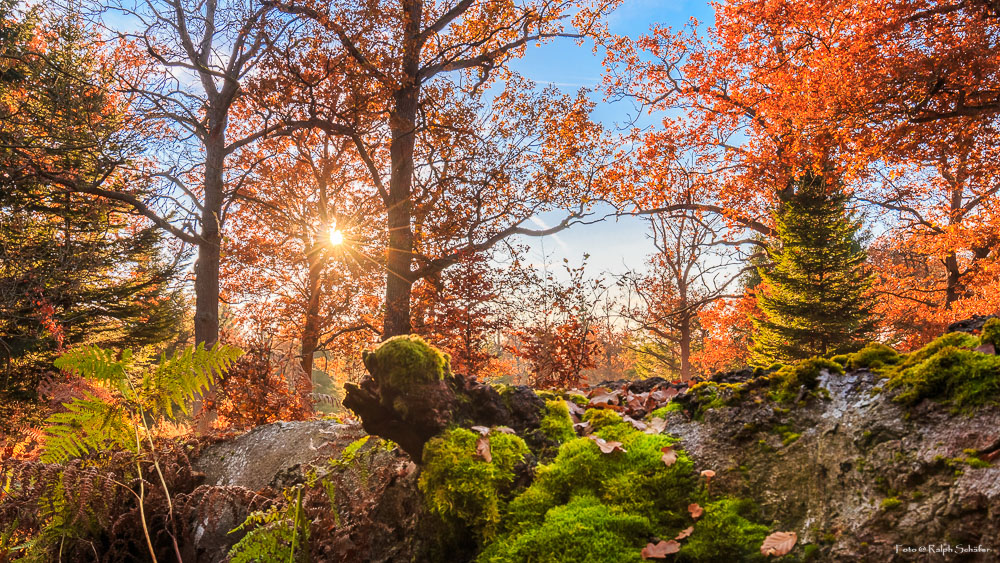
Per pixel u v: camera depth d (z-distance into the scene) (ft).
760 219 70.54
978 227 57.16
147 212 41.06
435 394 5.30
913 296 71.41
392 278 47.85
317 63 44.45
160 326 53.26
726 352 82.84
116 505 6.55
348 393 5.15
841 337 50.85
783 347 53.06
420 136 51.24
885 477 3.95
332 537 5.67
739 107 67.10
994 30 42.98
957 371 4.19
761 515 4.32
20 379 37.81
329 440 7.17
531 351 32.71
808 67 55.72
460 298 44.27
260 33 40.37
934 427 4.03
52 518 5.98
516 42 52.60
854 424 4.45
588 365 31.86
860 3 49.98
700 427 5.39
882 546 3.60
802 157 55.47
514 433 5.69
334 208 60.29
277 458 7.32
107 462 6.48
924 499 3.67
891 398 4.45
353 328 56.03
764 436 4.89
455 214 49.14
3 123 40.68
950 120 45.62
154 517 6.75
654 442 5.36
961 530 3.39
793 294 53.62
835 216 53.72
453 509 4.88
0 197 39.68
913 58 44.78
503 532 4.77
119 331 49.90
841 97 46.26
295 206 58.13
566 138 52.21
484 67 54.03
